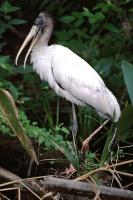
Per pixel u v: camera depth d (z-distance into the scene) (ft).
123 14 47.60
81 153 31.30
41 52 35.58
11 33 55.67
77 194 25.03
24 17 56.90
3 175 27.02
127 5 49.55
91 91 34.27
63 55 35.06
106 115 34.27
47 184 24.94
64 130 32.65
